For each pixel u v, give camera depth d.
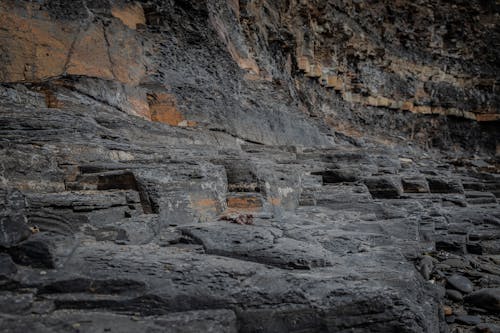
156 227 3.34
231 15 14.51
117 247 2.76
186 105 9.45
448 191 7.67
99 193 3.50
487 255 5.03
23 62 6.86
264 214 4.18
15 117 4.89
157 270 2.40
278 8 18.95
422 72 28.64
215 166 4.64
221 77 11.27
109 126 6.14
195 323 1.99
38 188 3.60
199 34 11.23
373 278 2.57
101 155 4.57
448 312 3.36
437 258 4.82
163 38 10.51
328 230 3.90
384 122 25.55
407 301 2.30
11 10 6.92
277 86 15.67
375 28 26.39
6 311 1.92
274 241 3.18
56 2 7.86
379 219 5.29
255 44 15.74
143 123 6.84
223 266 2.54
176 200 3.79
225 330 2.00
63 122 5.11
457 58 30.61
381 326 2.20
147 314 2.09
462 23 31.09
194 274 2.39
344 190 6.25
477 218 6.04
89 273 2.27
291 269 2.72
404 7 28.69
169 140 7.15
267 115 12.42
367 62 25.08
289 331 2.15
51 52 7.33
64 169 4.02
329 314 2.19
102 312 2.06
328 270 2.72
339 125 21.00
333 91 21.95
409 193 7.36
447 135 28.66
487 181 9.34
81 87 6.87
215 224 3.66
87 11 8.46
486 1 32.38
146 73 9.47
